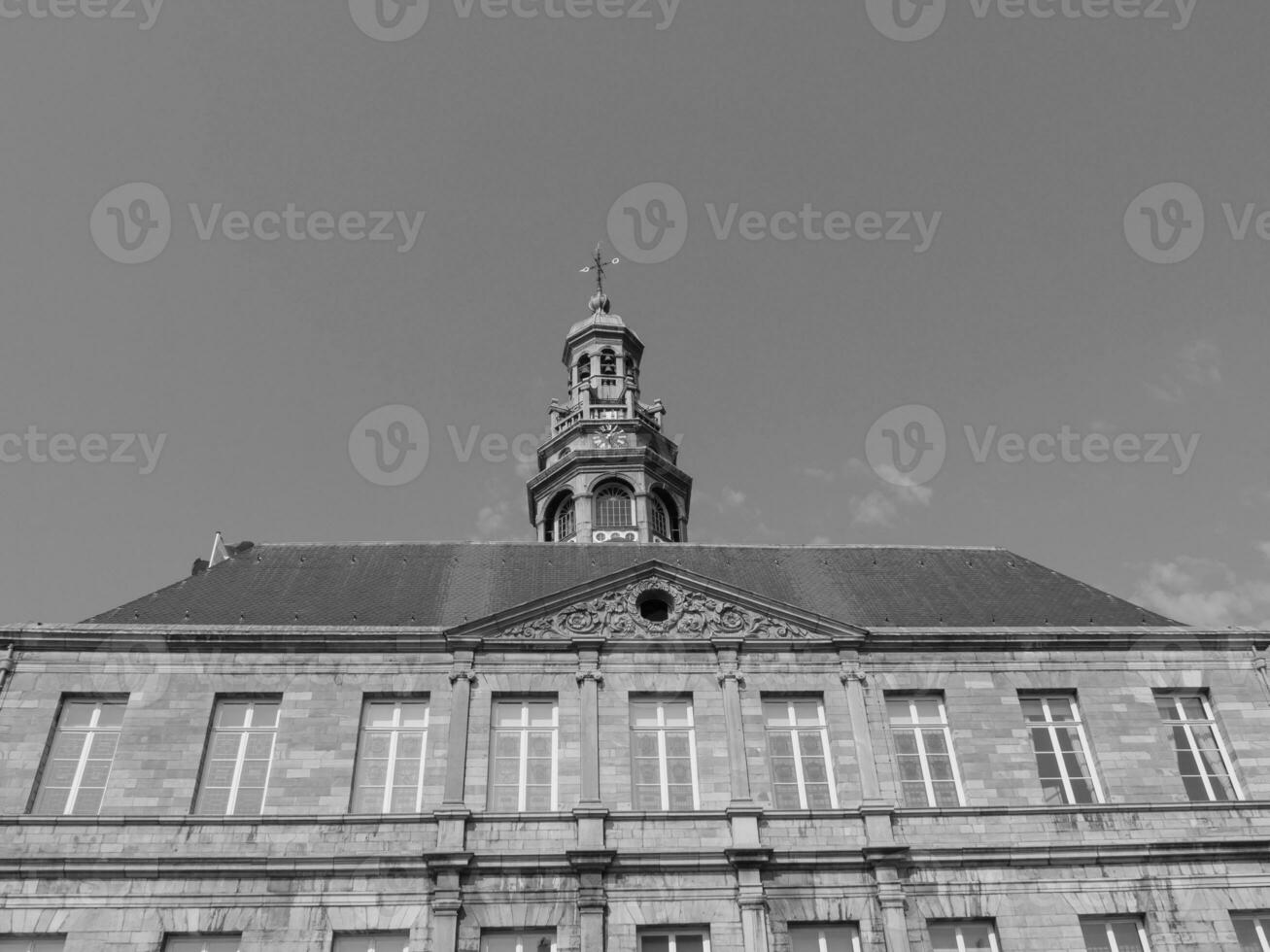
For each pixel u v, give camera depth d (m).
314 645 23.55
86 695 22.78
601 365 45.28
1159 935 20.94
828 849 21.28
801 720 23.67
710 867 21.03
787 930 20.64
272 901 20.19
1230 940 20.95
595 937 20.11
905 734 23.62
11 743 21.89
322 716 22.75
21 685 22.64
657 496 40.59
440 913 20.11
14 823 20.72
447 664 23.64
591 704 23.14
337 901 20.28
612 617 24.50
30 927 19.66
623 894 20.70
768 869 21.16
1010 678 24.28
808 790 22.67
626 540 38.53
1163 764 23.33
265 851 20.75
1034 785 22.83
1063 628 25.16
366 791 22.06
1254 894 21.47
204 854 20.55
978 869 21.41
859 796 22.44
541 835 21.34
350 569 28.45
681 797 22.42
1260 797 22.95
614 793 22.14
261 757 22.39
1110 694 24.23
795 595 27.75
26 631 23.05
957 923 21.05
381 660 23.61
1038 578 29.28
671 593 24.91
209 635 23.34
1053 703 24.34
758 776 22.58
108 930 19.72
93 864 20.14
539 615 24.36
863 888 21.09
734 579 28.80
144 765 21.81
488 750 22.58
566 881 20.81
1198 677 24.58
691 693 23.66
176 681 22.98
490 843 21.16
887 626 25.61
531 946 20.31
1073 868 21.55
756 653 24.22
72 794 21.66
